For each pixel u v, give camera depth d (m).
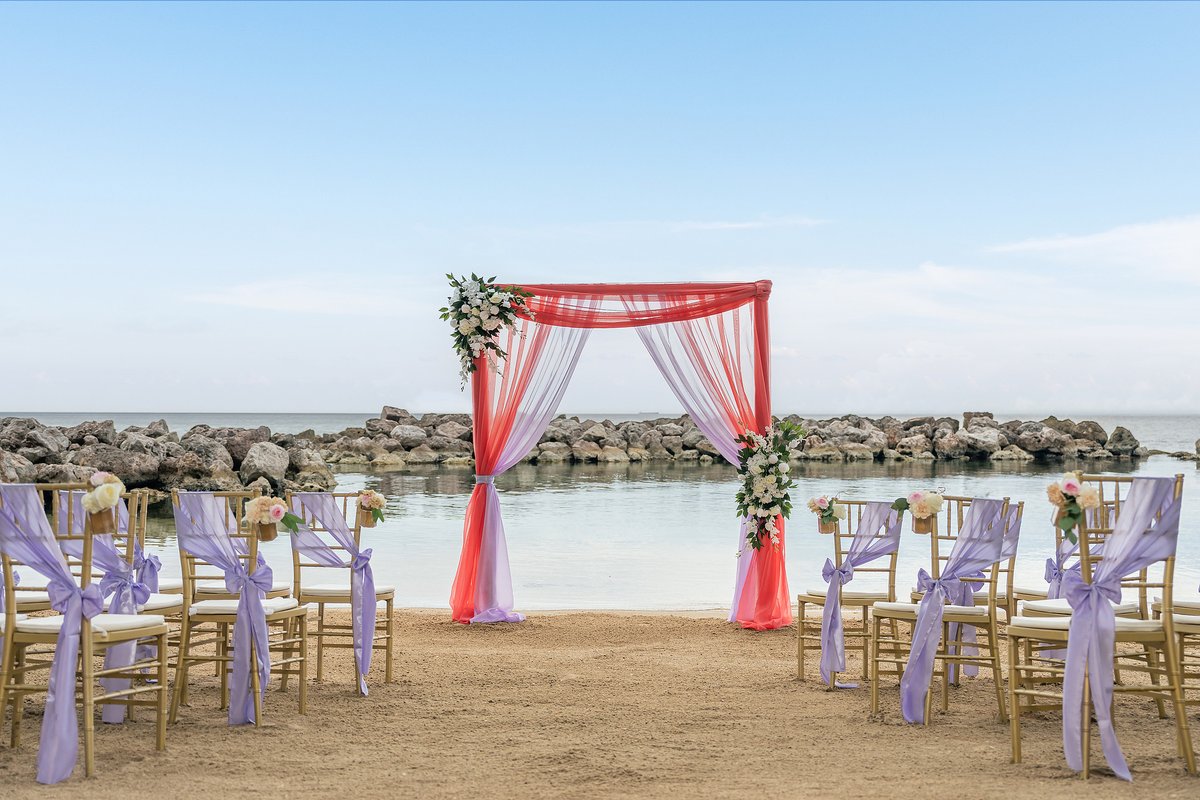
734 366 8.61
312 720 5.18
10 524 4.17
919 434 42.78
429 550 13.18
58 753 4.04
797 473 30.92
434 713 5.34
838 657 6.00
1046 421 46.94
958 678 6.14
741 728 5.04
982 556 5.22
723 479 28.44
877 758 4.47
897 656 6.05
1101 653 4.22
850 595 6.21
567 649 7.29
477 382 8.62
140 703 4.59
